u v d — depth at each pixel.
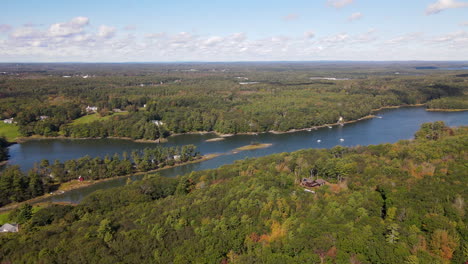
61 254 74.81
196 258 72.56
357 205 89.38
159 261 72.75
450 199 87.00
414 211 83.25
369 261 68.06
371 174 113.44
